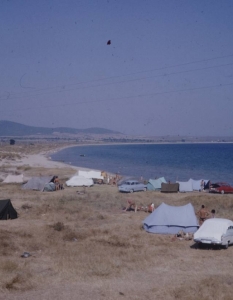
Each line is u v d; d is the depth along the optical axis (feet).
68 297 51.21
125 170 349.61
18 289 54.24
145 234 102.01
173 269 67.10
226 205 147.74
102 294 52.54
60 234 96.12
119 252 78.59
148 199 164.04
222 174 318.65
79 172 238.07
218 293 52.19
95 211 133.18
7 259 71.51
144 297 51.08
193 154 612.29
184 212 105.91
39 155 572.10
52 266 67.05
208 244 84.58
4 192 183.93
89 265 67.21
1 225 107.86
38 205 142.10
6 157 462.60
